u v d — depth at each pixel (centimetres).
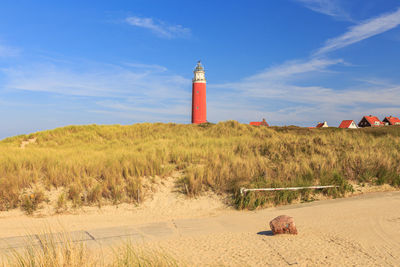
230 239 717
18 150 1847
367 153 1570
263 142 1930
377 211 923
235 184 1217
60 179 1205
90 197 1130
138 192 1161
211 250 631
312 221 859
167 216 1030
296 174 1334
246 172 1316
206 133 2970
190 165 1445
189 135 2886
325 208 1009
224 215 1028
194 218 991
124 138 2942
